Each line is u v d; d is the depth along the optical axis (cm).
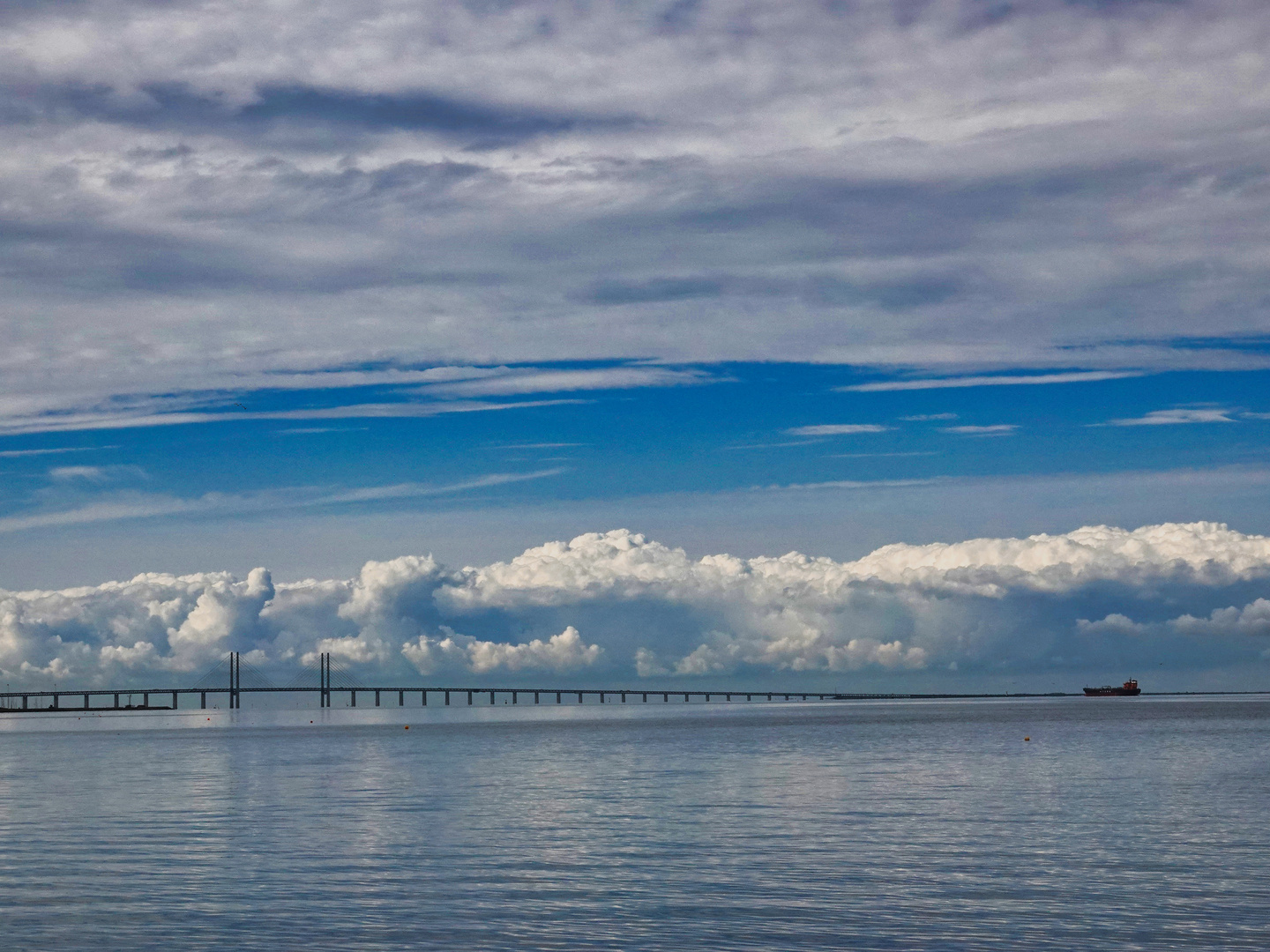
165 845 4978
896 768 9512
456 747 14212
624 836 5212
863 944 3169
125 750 14638
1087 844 4850
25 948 3155
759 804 6562
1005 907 3591
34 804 6888
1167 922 3384
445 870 4294
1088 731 17488
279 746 15312
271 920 3459
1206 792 6981
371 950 3119
